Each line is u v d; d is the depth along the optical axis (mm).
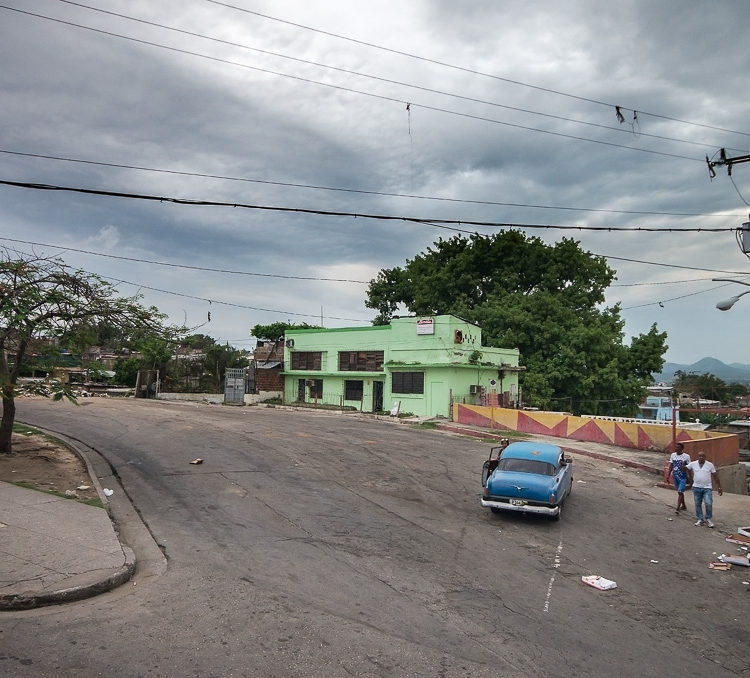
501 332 44969
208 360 53594
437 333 36406
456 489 17188
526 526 13695
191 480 16219
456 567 10461
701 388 68875
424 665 6637
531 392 42062
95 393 49438
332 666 6449
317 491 15789
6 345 16734
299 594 8641
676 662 7254
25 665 6043
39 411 31719
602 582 10000
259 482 16359
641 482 20141
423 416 36562
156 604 8016
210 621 7492
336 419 34906
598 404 44156
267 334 64750
